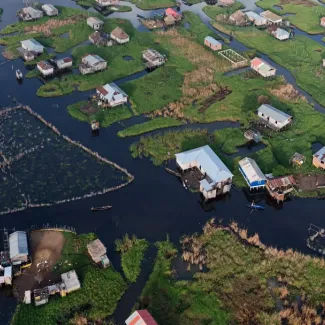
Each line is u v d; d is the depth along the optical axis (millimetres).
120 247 77562
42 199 87188
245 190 92000
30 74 128250
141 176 94375
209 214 86438
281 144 103188
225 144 103062
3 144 101188
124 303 69125
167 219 84625
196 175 94375
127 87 122562
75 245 77750
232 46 149250
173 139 104125
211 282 72125
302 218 85938
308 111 114812
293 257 75562
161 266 74562
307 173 94938
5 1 178250
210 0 188625
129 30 155500
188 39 151250
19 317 65750
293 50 146000
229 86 124938
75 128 107688
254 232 82562
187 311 67812
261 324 65750
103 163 96875
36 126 107812
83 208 85812
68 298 68812
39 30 152375
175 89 122875
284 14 174250
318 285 71812
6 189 89188
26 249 73875
